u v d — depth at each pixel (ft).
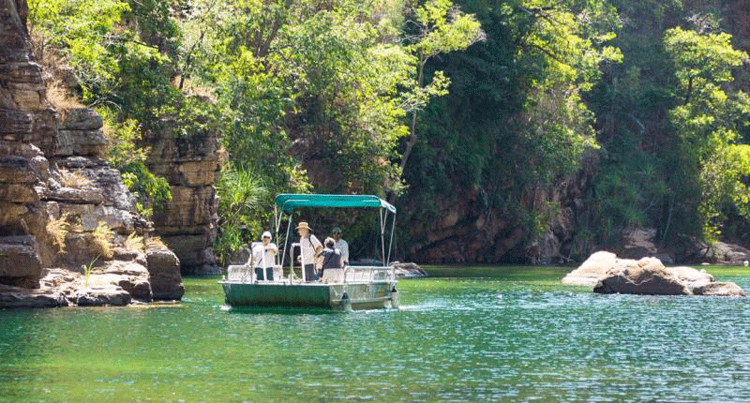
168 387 71.26
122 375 75.51
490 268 274.98
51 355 83.61
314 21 237.86
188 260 192.44
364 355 87.25
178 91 192.75
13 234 117.29
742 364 85.97
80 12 172.35
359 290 125.29
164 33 200.95
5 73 123.95
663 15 424.87
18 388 69.97
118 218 133.18
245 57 222.89
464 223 330.54
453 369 81.05
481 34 304.09
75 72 170.60
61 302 117.39
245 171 212.23
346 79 254.88
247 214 211.82
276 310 121.29
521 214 335.47
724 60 402.31
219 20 224.33
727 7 444.96
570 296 160.45
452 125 326.44
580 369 82.43
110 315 110.83
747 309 137.90
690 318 124.88
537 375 79.05
